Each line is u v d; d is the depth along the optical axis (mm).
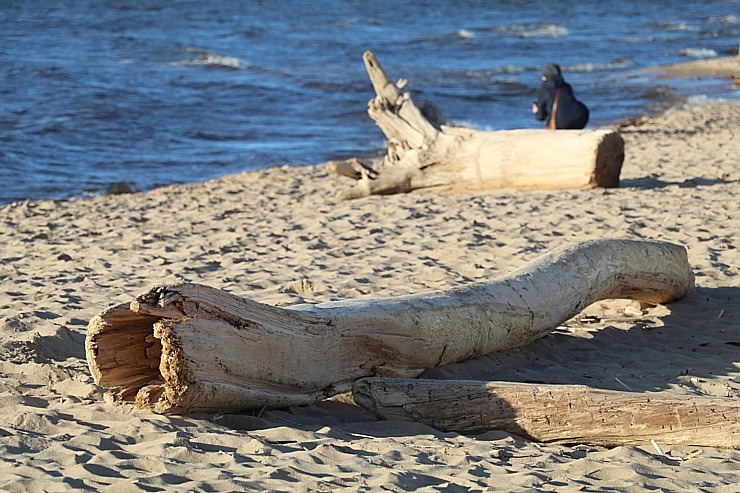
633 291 26016
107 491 13641
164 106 89938
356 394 18688
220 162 68500
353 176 48125
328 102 96000
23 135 73562
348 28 183250
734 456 16516
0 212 47188
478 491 14336
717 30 188375
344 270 31453
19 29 154500
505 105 97250
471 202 43500
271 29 175000
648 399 17438
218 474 14453
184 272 31969
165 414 17391
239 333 17562
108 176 62844
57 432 16656
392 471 14953
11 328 24516
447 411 18031
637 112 90812
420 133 47000
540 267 23859
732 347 23734
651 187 46000
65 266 33594
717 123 76375
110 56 125938
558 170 44375
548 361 22844
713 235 34938
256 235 38281
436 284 29469
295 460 15383
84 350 23109
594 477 15422
